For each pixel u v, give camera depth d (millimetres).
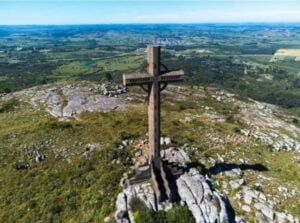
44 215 27516
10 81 187750
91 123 44656
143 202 25391
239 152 40844
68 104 56844
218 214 25453
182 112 59844
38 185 31406
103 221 25266
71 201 28328
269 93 174250
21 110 57594
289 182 34375
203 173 31328
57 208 27828
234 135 48188
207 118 57938
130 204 25391
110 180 29141
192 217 25078
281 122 70875
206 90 96062
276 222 27078
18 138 40750
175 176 28219
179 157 32688
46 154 36594
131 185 26984
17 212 28422
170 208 25422
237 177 32219
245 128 55781
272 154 44344
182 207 25500
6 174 33781
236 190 29984
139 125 43250
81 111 52219
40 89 71000
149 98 26375
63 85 73188
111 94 64562
